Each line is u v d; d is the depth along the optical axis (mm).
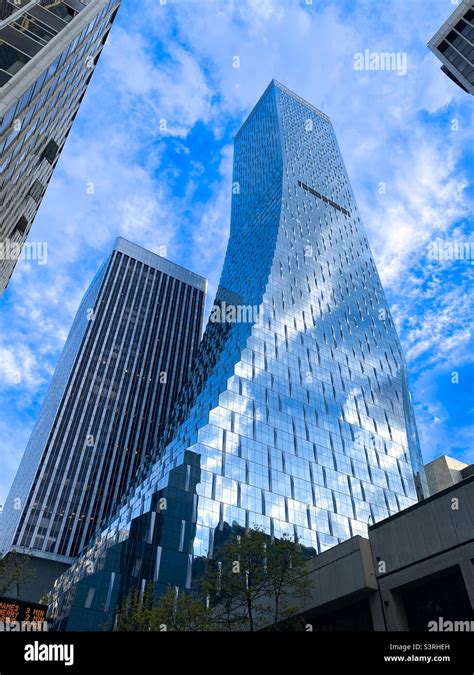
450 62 90500
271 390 89625
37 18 42250
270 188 147000
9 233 55438
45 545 106938
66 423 132875
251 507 71938
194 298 193750
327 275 126625
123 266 184000
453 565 27234
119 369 152375
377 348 122062
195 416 87312
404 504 91875
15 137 41156
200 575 61312
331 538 75812
